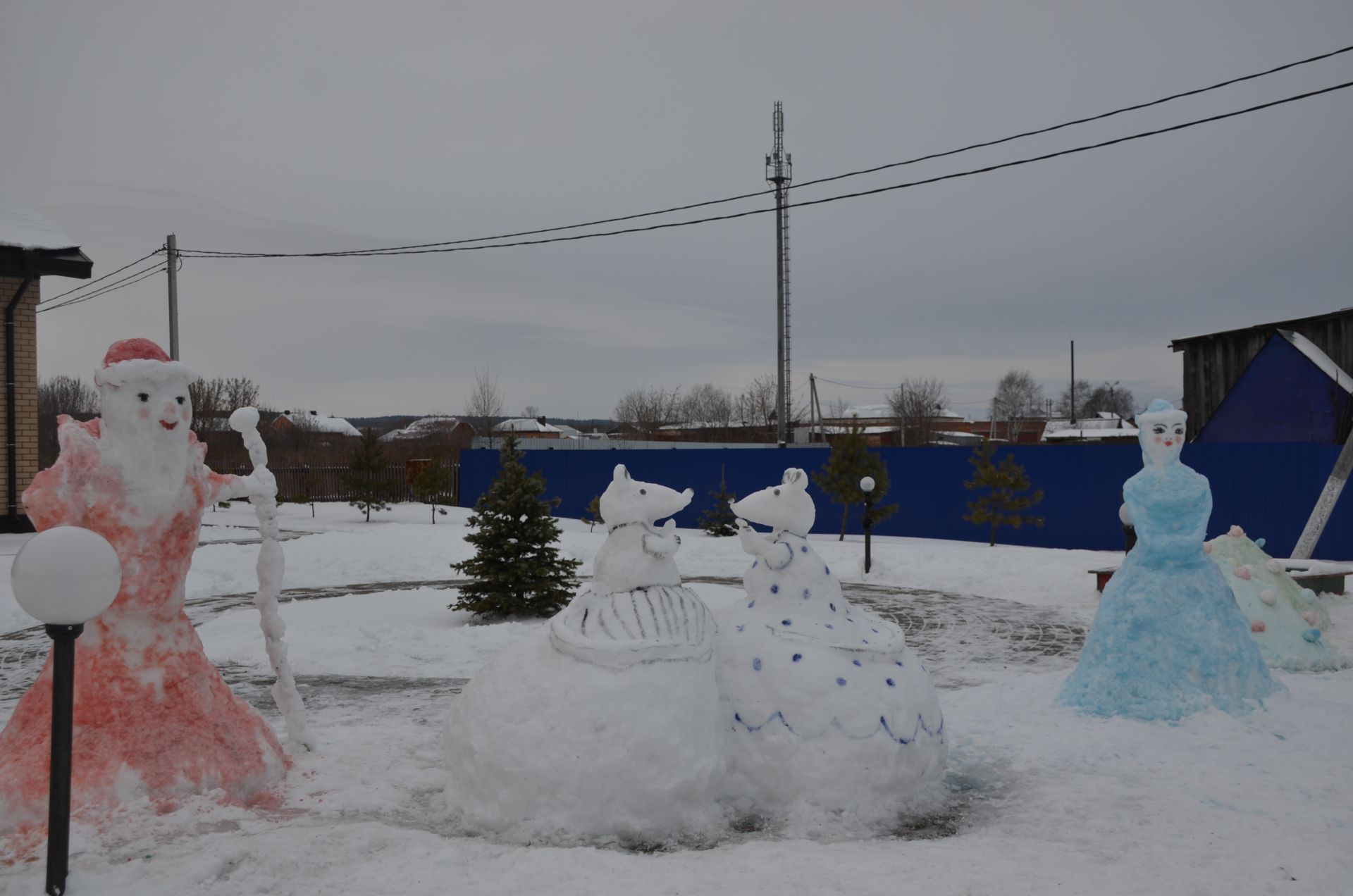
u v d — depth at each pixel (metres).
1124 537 22.28
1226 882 4.42
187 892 4.20
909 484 25.55
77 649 5.31
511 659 5.31
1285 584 10.49
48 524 5.24
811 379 52.53
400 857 4.52
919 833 5.26
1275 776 6.12
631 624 5.18
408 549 20.05
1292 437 21.36
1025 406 93.56
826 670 5.40
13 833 4.90
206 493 5.66
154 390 5.32
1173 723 7.26
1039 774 6.26
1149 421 7.94
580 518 31.27
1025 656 11.05
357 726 7.71
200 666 5.67
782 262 32.62
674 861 4.50
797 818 5.20
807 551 5.89
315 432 70.38
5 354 20.78
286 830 5.00
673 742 4.96
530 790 4.92
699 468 28.91
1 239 20.02
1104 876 4.46
